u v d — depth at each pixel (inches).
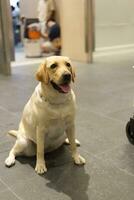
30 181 99.3
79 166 107.4
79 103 181.6
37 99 100.4
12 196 92.0
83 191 93.0
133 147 121.4
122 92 204.2
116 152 117.6
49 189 94.6
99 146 123.0
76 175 101.9
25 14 458.0
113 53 381.4
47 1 377.4
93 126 144.2
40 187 95.9
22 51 429.7
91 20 313.4
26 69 296.8
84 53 324.2
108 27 373.7
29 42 370.6
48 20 381.4
